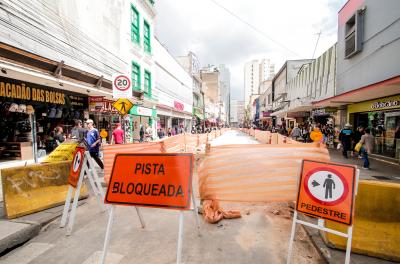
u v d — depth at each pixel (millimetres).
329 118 17094
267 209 4605
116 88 8227
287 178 3982
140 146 6309
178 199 2602
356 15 11414
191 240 3459
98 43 11305
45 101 8781
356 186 2607
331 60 15711
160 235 3633
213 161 4145
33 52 7219
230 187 4055
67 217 4312
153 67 19719
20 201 4242
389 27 9219
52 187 4832
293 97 26938
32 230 3641
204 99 60969
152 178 2766
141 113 17641
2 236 3260
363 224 3221
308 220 4051
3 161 7270
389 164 9328
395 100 9594
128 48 14734
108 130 13797
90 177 4406
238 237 3535
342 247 3084
